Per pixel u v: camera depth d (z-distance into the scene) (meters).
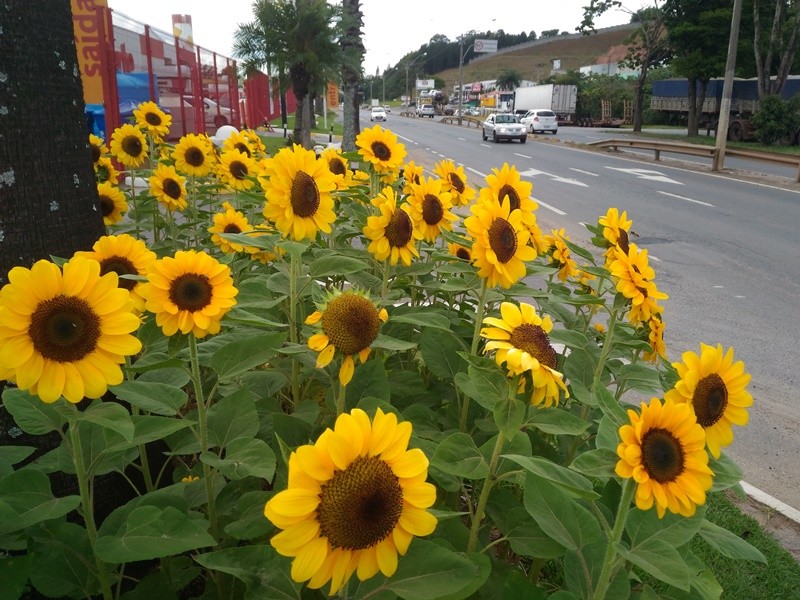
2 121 2.31
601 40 170.00
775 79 35.50
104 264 2.33
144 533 1.69
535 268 3.05
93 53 14.10
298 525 1.37
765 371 6.63
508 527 2.18
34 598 2.22
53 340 1.58
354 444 1.40
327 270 2.84
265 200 3.28
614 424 1.77
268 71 22.52
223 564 1.73
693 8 40.06
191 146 5.96
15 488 1.83
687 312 8.38
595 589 1.88
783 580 3.32
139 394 2.06
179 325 2.04
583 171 23.67
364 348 2.15
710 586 1.95
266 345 2.20
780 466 4.85
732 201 17.08
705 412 1.91
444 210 3.52
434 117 89.69
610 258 3.02
